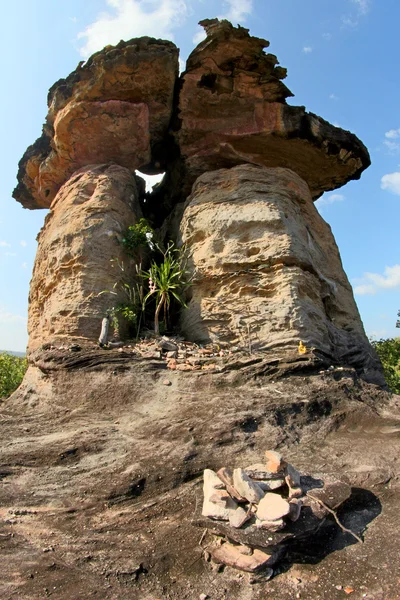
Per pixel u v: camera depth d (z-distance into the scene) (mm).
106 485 6691
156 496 6590
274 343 10258
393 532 5648
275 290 10969
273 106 13836
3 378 20484
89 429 8000
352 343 12461
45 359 9891
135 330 11773
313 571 5262
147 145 13984
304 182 14469
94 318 10938
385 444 7547
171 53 12773
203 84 13789
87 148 13852
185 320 11922
